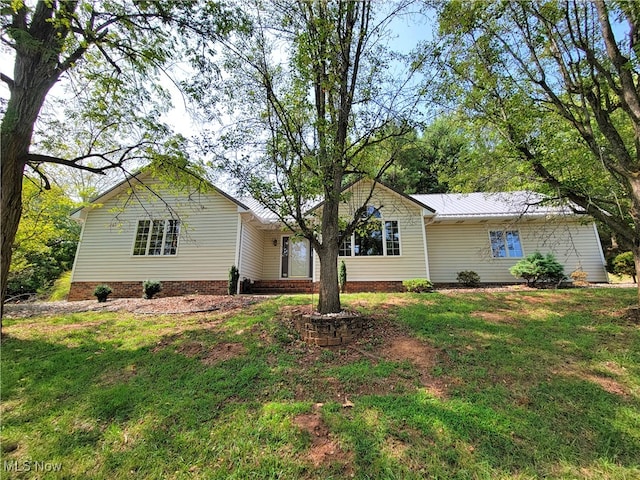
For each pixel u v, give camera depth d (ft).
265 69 16.94
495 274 40.45
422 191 63.05
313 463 8.04
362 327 17.03
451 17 18.54
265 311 21.35
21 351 16.06
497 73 19.93
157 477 7.86
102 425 10.00
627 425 9.08
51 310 26.04
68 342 17.52
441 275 41.42
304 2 16.48
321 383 12.06
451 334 16.29
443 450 8.31
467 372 12.41
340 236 18.43
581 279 34.42
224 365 13.87
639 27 16.06
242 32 17.03
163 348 16.21
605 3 16.06
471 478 7.45
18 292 44.55
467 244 41.75
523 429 9.02
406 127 17.87
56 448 8.98
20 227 29.04
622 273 37.19
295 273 44.62
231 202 38.17
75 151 22.34
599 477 7.42
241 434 9.21
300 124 17.37
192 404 10.84
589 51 17.24
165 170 23.48
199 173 23.39
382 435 8.91
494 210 41.09
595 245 39.60
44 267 50.14
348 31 17.66
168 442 9.09
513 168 22.12
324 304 17.51
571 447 8.36
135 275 37.24
